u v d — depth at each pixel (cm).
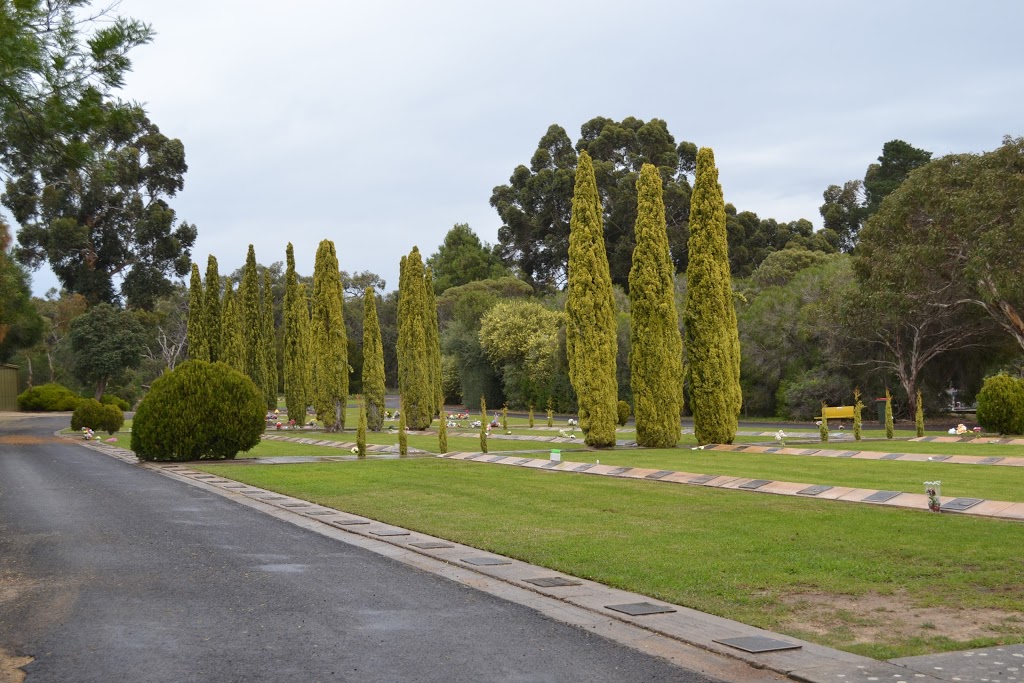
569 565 944
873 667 587
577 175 2744
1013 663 587
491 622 729
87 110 964
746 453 2412
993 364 4538
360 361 10344
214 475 2075
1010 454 2053
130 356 6994
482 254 9650
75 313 7394
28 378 7356
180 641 676
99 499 1612
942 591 788
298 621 737
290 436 3834
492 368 7256
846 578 847
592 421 2706
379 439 3541
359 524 1290
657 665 608
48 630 711
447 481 1820
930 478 1598
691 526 1165
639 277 2745
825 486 1465
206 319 4891
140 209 8156
